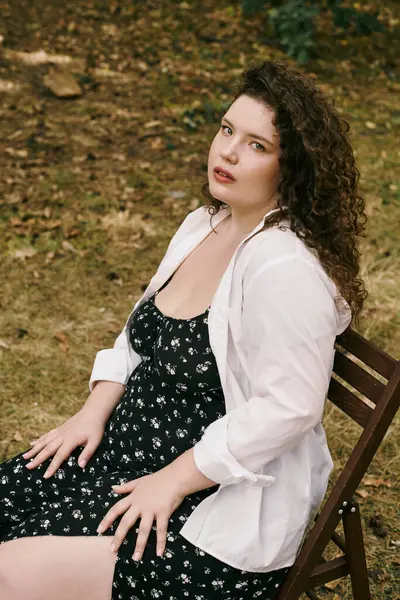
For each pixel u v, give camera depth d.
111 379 2.34
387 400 1.88
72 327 4.07
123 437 2.10
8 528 2.21
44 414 3.49
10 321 4.08
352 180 2.03
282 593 1.98
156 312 2.17
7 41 7.50
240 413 1.86
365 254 4.80
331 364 1.97
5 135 5.97
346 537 2.03
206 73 7.32
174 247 2.31
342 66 7.79
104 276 4.50
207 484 1.89
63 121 6.26
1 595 1.89
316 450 2.03
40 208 5.10
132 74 7.17
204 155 5.95
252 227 2.10
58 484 2.17
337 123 1.97
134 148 5.96
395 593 2.67
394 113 6.96
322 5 8.80
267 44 8.01
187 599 1.89
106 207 5.16
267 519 1.91
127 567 1.88
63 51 7.44
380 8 9.02
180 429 2.01
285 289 1.82
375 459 3.28
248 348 1.90
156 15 8.34
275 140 1.94
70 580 1.88
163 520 1.87
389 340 4.07
